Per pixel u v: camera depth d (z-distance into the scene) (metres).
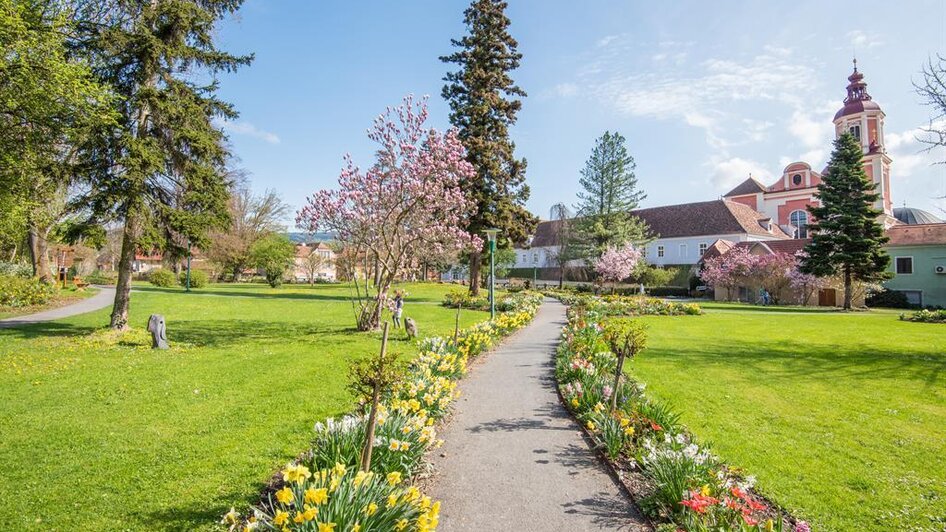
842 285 37.44
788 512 4.62
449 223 19.03
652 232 62.81
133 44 13.73
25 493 4.75
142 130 14.36
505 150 32.19
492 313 19.80
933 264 39.62
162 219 14.52
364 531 3.41
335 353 12.44
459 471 5.42
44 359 11.23
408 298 35.00
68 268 47.97
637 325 20.72
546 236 73.19
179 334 15.80
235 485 4.93
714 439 6.60
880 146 53.00
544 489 4.98
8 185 12.99
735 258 41.28
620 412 6.31
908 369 11.62
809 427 7.20
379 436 4.92
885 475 5.50
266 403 7.89
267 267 45.97
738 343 15.89
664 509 4.36
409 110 16.45
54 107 12.29
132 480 5.04
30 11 11.80
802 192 62.19
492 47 33.06
